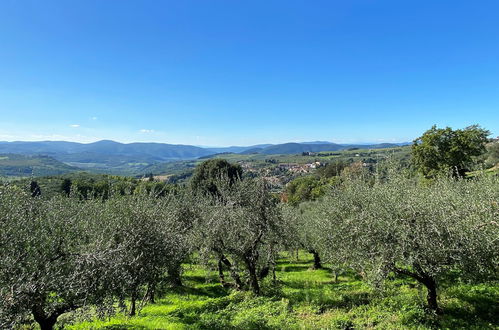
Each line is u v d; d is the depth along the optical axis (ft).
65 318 24.77
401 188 33.71
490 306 31.32
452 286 37.40
